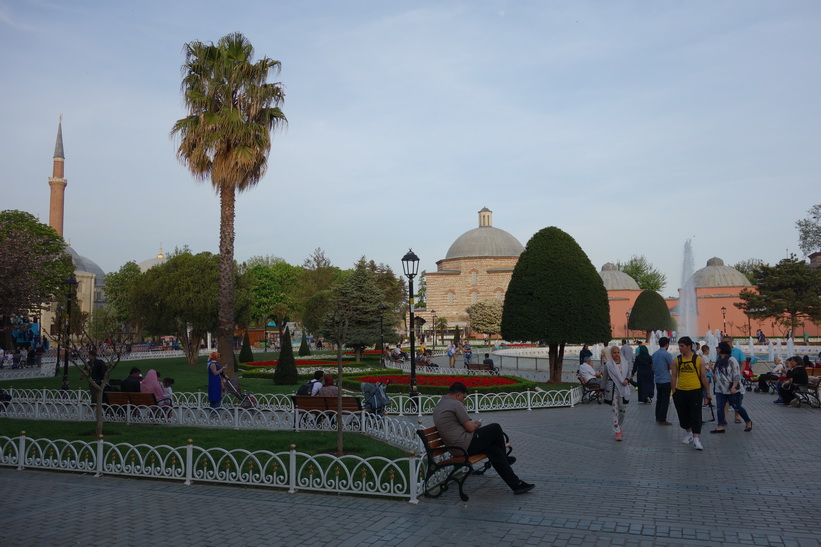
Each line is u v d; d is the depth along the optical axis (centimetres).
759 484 759
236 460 876
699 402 1008
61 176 7756
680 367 1033
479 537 577
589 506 673
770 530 581
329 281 7069
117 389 1588
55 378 2712
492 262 7894
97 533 611
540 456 968
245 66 1953
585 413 1498
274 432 1199
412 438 960
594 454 977
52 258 4400
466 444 737
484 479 818
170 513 679
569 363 3341
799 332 5762
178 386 2109
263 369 2797
